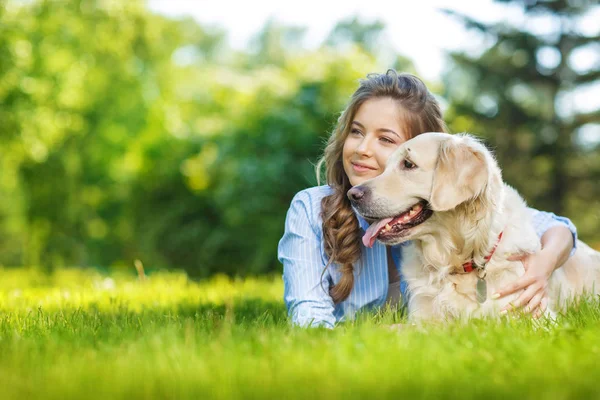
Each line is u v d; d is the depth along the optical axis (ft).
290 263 14.21
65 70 72.64
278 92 66.54
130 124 84.94
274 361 8.68
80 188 85.46
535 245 13.83
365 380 7.91
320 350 9.22
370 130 14.24
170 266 74.74
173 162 80.74
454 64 78.33
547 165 75.51
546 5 74.43
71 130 79.00
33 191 83.05
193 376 8.09
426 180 13.44
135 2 83.10
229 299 17.67
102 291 22.77
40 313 14.25
